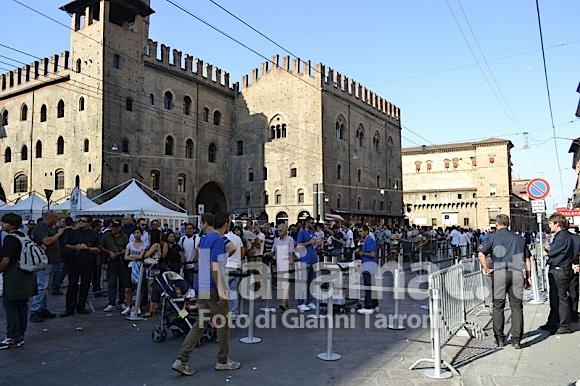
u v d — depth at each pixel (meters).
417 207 91.56
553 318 9.30
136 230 11.49
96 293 14.27
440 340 7.17
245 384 6.44
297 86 51.66
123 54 41.06
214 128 52.44
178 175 46.50
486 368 7.00
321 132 49.50
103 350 8.24
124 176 40.28
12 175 46.69
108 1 40.06
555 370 6.83
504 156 83.06
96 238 12.55
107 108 39.19
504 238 8.32
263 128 53.34
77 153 40.44
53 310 12.00
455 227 31.03
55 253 11.05
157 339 8.77
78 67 41.12
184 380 6.62
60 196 41.38
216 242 6.95
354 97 57.38
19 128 46.69
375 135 62.47
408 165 94.81
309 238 12.24
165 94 45.84
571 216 29.94
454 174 90.31
